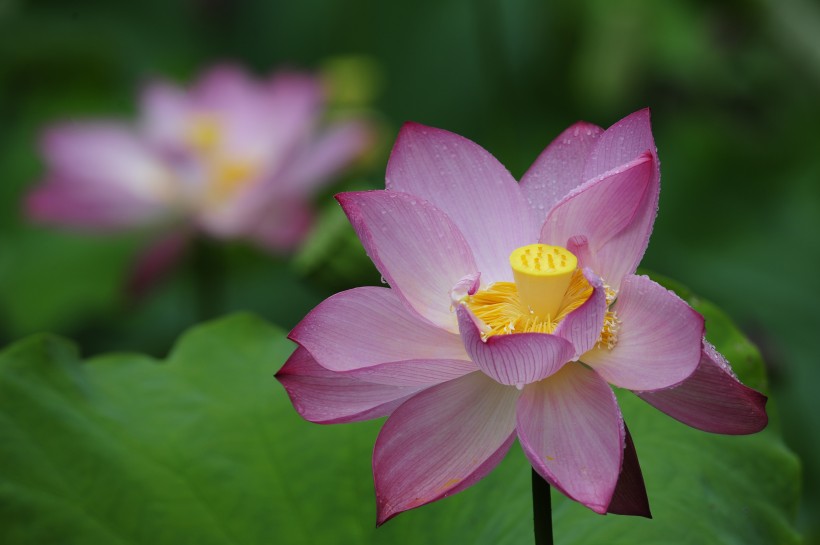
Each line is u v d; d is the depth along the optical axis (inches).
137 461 54.6
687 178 100.4
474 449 48.6
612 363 48.4
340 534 53.7
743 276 93.6
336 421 48.8
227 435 55.3
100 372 56.7
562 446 47.9
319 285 64.4
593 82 97.2
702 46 100.7
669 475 53.5
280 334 57.9
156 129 94.4
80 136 88.6
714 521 52.7
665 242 97.3
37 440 54.4
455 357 49.4
